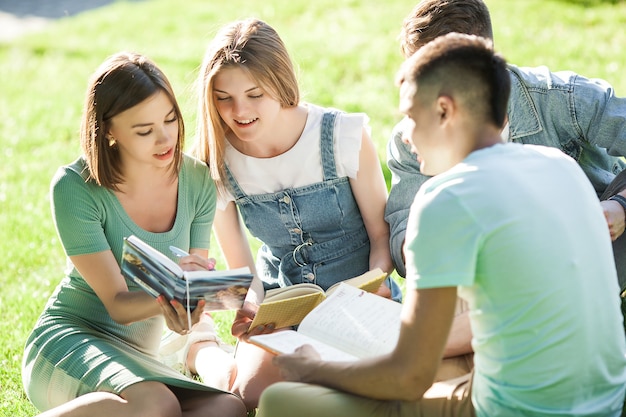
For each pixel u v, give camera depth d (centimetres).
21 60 1333
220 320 572
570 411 332
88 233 433
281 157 469
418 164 466
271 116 449
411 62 343
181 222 457
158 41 1323
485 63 333
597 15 1142
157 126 419
